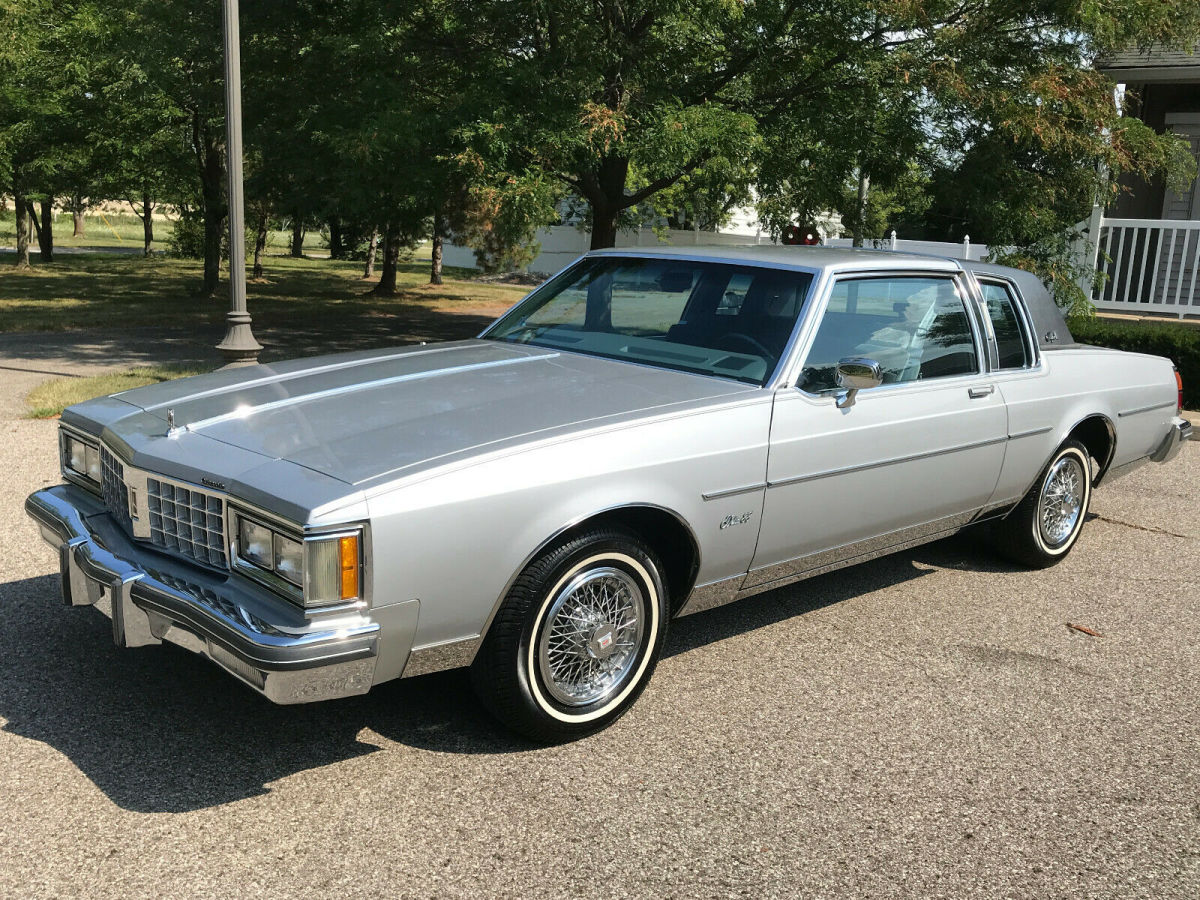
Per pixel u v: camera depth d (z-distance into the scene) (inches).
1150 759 138.6
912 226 906.7
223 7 336.8
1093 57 455.8
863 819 121.2
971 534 247.1
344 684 114.5
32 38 806.5
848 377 151.9
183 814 115.7
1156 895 109.0
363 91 427.8
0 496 235.8
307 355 512.4
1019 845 117.3
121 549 131.6
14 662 152.2
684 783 127.4
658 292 177.6
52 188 1045.8
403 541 114.3
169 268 1296.8
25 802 116.7
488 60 414.3
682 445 139.5
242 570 118.8
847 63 451.5
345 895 102.8
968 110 432.8
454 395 144.9
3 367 442.3
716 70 465.7
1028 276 216.4
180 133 831.7
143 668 152.3
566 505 127.3
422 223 858.8
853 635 179.2
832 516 163.2
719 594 154.9
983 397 187.6
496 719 134.0
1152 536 249.1
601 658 136.9
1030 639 180.4
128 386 384.8
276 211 715.4
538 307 191.2
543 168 402.6
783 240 494.3
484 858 110.0
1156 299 560.1
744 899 105.2
